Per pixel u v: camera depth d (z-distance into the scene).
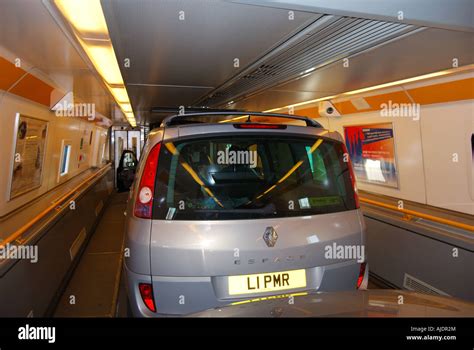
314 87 4.47
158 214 1.85
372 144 5.29
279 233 1.91
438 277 3.14
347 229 2.10
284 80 4.02
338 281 2.05
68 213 4.22
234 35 2.47
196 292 1.80
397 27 2.16
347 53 2.83
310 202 2.08
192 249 1.79
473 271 2.77
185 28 2.32
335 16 2.04
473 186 3.67
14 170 3.71
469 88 3.43
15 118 3.59
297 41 2.57
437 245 3.15
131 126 15.84
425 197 4.39
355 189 2.27
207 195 1.92
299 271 1.95
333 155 2.27
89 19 2.62
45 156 4.91
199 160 1.98
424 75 3.61
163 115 8.72
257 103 6.36
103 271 4.50
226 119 4.64
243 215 1.90
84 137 8.26
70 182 6.72
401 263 3.64
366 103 5.00
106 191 9.59
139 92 5.08
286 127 2.18
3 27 2.38
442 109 3.87
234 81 4.14
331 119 6.27
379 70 3.40
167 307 1.81
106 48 3.37
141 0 1.87
